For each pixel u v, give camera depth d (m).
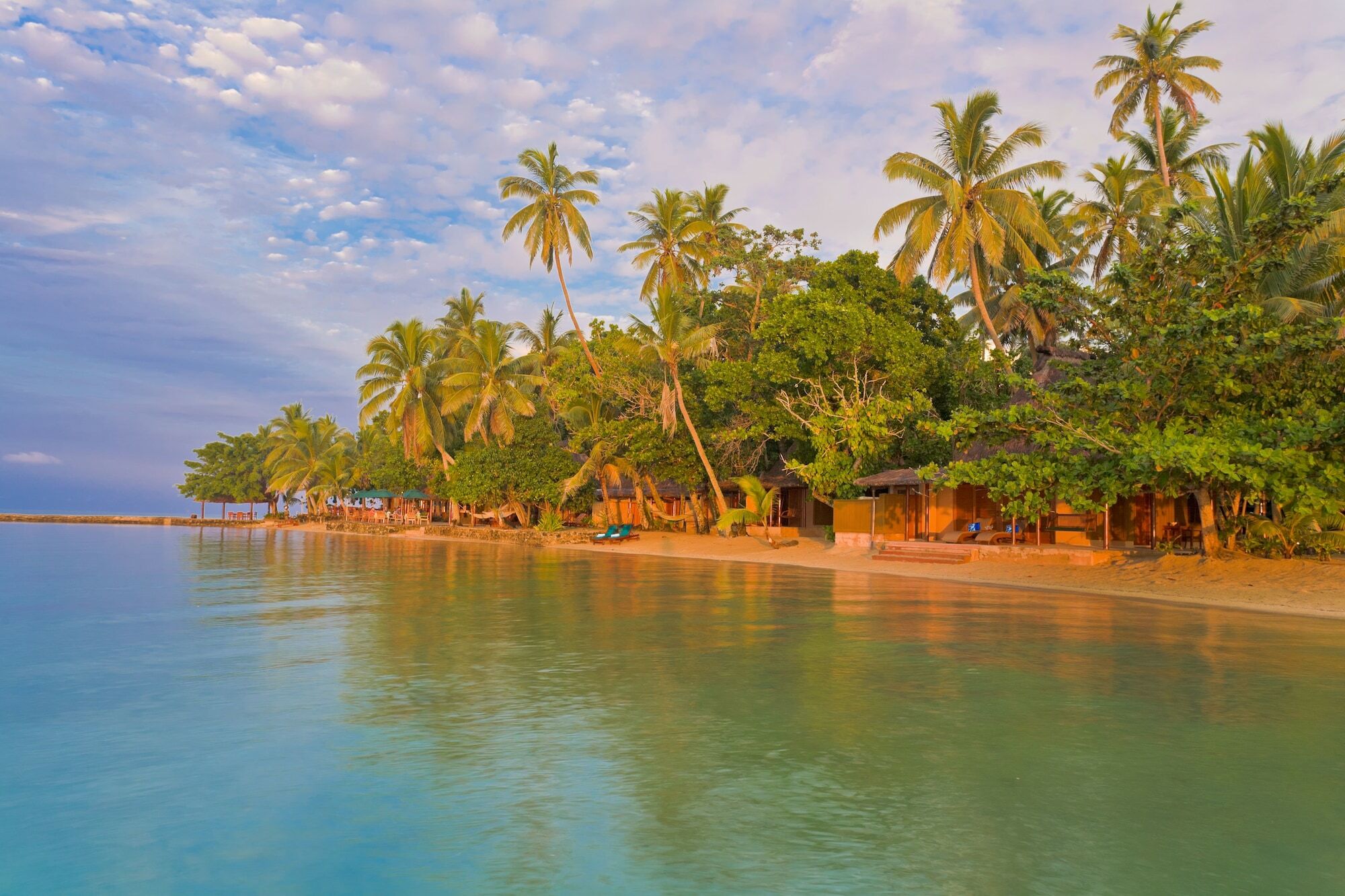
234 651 12.62
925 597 20.72
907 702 9.38
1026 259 38.78
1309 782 6.77
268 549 44.66
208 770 7.04
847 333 35.25
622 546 45.28
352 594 20.86
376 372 66.00
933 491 33.94
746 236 49.56
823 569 30.52
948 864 5.24
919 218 38.41
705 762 7.26
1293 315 27.02
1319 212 24.06
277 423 97.75
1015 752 7.55
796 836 5.70
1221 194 30.23
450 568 30.42
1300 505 19.23
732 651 12.63
